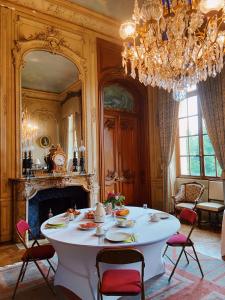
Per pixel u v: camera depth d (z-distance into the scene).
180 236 2.83
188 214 2.86
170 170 5.57
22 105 4.30
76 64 4.90
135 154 6.03
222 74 4.45
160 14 2.93
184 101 5.57
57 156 4.45
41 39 4.50
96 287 2.19
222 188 4.55
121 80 5.77
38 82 4.50
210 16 2.64
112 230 2.35
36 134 4.40
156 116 5.95
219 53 3.17
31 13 4.45
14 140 4.12
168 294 2.31
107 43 5.40
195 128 5.35
